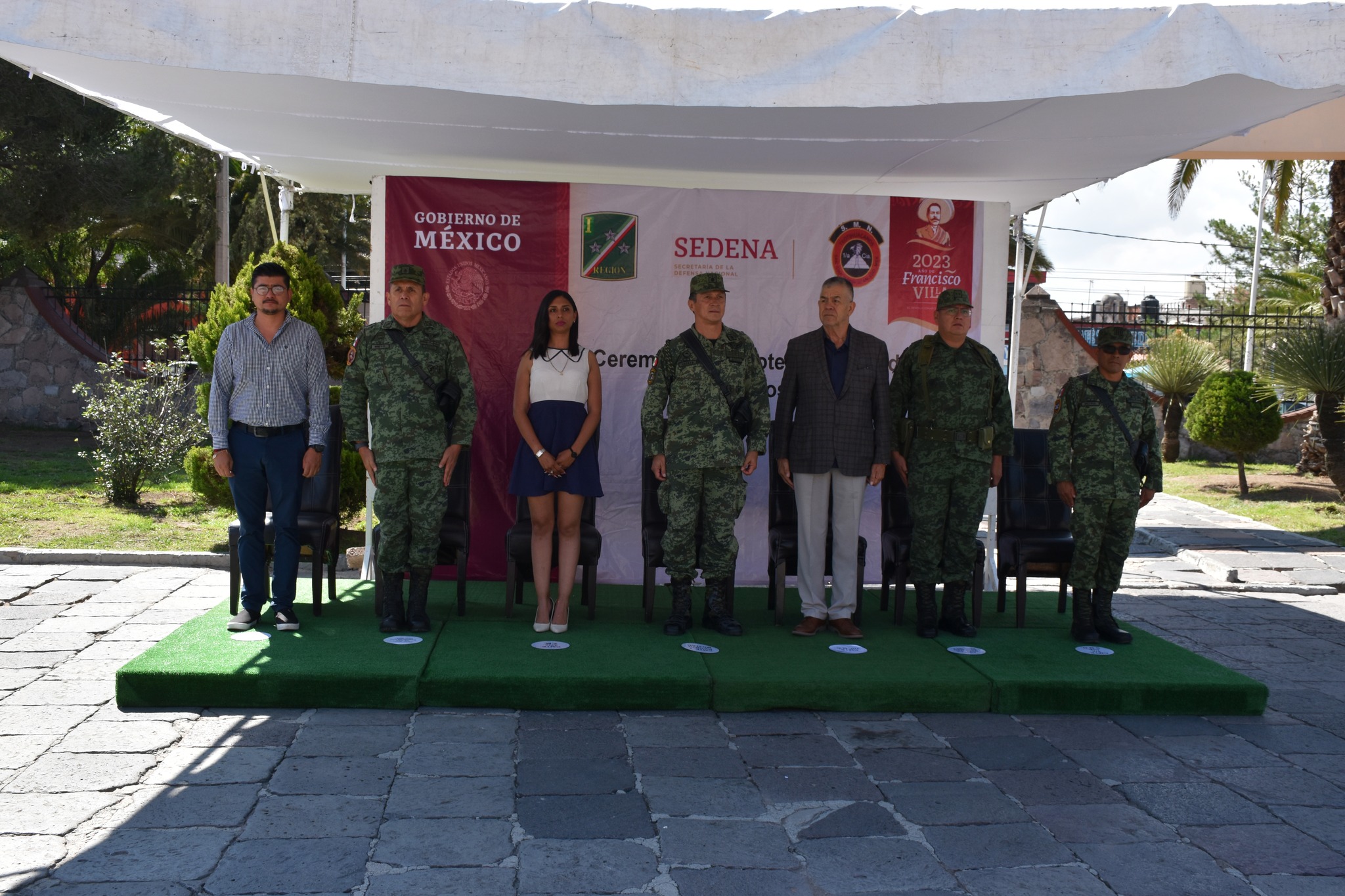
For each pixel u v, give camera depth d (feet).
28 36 11.86
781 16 13.10
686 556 17.31
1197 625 21.79
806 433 17.38
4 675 15.60
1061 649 17.26
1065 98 15.47
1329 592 25.71
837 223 21.62
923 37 13.14
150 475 32.83
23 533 26.50
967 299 17.56
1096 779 12.74
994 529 23.27
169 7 12.23
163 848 10.13
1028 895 9.76
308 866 9.84
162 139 52.65
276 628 16.84
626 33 13.00
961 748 13.70
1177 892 9.89
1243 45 13.01
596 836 10.71
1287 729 14.89
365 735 13.41
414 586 17.25
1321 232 88.74
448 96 15.89
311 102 16.62
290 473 16.71
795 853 10.48
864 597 21.39
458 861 10.04
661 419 17.42
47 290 49.98
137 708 14.16
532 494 16.99
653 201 21.26
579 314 21.22
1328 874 10.32
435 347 17.02
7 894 9.18
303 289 26.76
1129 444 17.47
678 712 14.87
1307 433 48.39
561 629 17.24
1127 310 60.75
